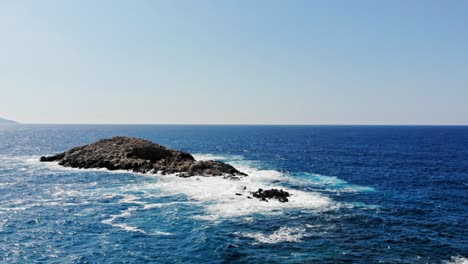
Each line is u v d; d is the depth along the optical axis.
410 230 31.19
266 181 55.00
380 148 120.44
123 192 45.84
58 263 24.00
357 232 30.45
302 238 28.78
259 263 23.80
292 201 41.31
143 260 24.47
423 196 45.25
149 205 39.16
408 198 44.00
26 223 32.75
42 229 31.08
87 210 37.25
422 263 24.06
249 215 35.28
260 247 26.73
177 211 36.62
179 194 44.50
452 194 46.66
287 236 29.22
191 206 38.66
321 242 27.89
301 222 33.16
